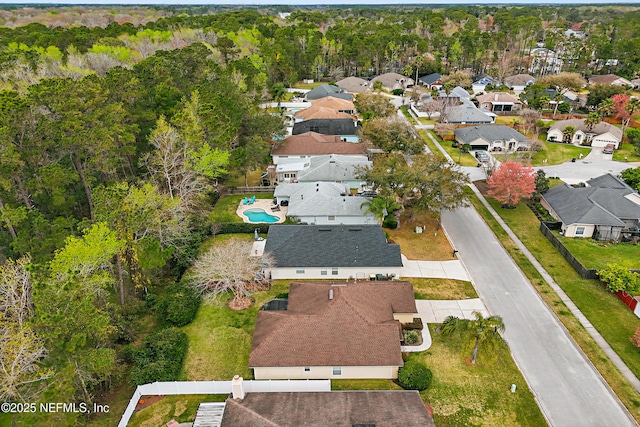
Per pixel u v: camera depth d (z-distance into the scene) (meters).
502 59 145.62
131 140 51.38
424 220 56.53
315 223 53.84
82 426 28.58
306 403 28.20
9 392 25.14
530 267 46.81
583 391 31.72
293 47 132.88
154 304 40.38
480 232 53.97
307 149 72.38
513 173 57.88
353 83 123.81
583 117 98.88
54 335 25.28
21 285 29.47
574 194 56.59
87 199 52.53
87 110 54.00
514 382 32.38
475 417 29.58
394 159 54.69
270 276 44.53
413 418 26.62
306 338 32.75
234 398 28.78
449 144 85.19
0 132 38.31
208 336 37.09
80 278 30.95
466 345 32.22
